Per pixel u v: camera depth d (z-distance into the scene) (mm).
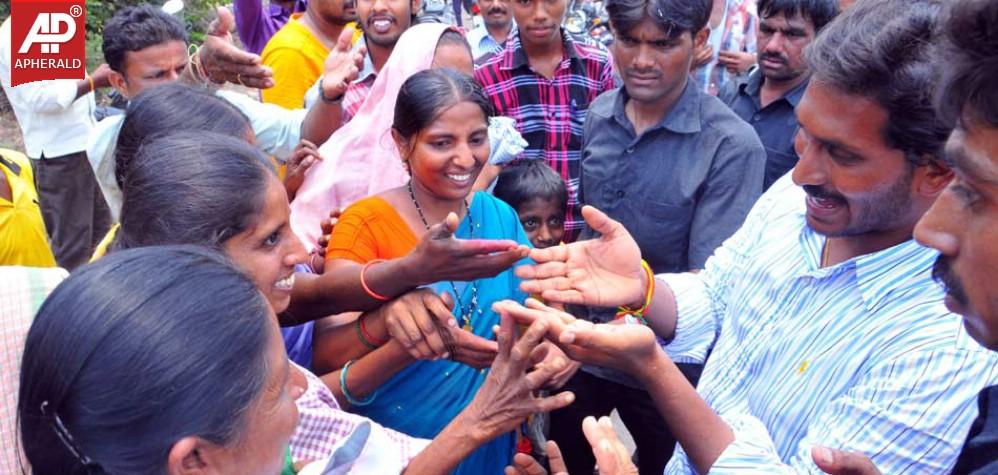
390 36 3508
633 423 2881
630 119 2865
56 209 4895
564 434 2939
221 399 938
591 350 1515
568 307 2910
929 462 1341
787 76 3383
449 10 6250
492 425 1623
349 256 2137
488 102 2203
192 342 925
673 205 2723
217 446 961
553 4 3377
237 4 5152
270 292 1588
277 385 1038
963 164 875
